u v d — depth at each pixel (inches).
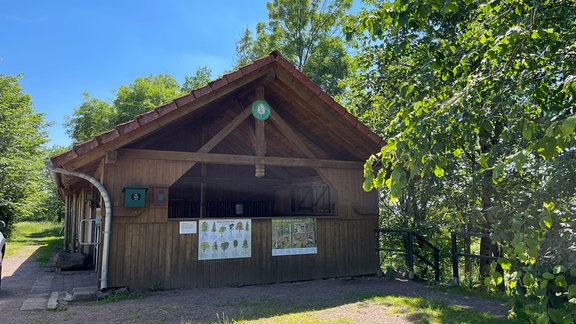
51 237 1008.2
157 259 313.6
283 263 358.3
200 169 502.3
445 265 513.3
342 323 218.8
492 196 259.1
